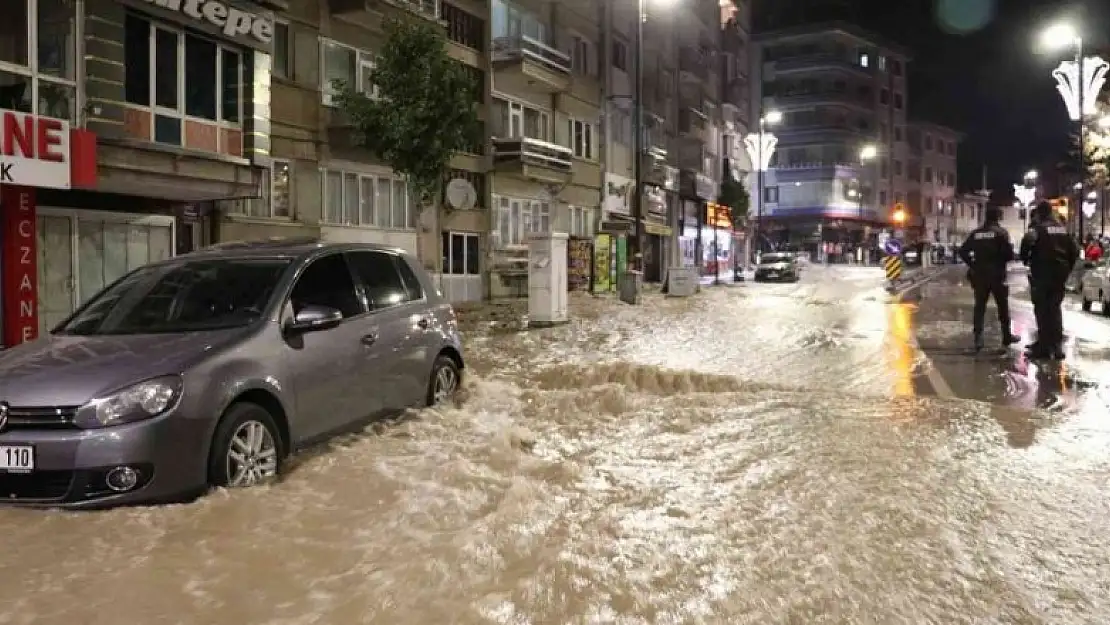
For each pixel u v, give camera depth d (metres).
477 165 29.62
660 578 3.79
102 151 13.72
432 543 4.18
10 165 12.02
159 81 14.89
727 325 17.89
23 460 4.63
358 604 3.50
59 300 14.87
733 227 58.16
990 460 5.90
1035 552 4.19
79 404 4.69
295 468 5.59
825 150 75.62
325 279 6.53
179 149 14.88
